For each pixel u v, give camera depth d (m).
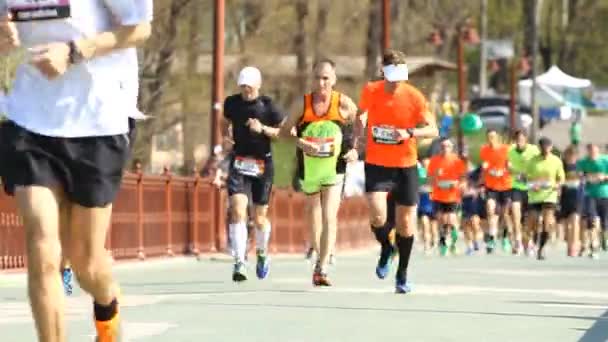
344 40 124.69
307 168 36.25
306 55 113.75
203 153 123.44
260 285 37.44
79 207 16.50
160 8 95.44
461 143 118.12
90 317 27.17
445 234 68.50
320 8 119.62
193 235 58.69
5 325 25.81
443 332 24.70
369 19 123.94
